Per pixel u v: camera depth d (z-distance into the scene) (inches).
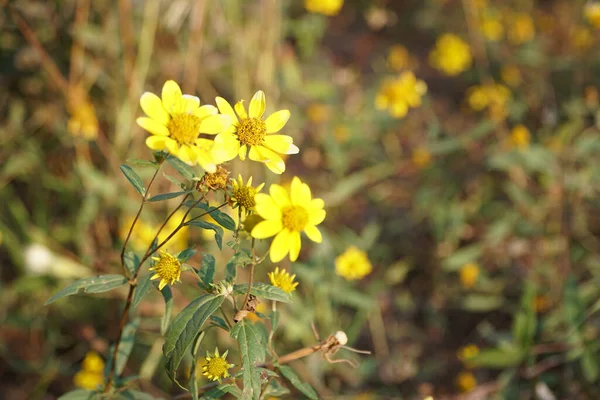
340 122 68.5
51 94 57.5
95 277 37.1
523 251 62.2
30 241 52.7
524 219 61.9
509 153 60.0
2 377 53.6
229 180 36.6
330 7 69.1
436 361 56.7
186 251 36.6
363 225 66.7
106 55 58.1
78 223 52.3
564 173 60.6
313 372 48.3
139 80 55.7
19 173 57.3
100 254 53.4
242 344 35.5
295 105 69.1
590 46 79.5
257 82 61.1
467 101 78.7
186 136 35.1
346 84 77.7
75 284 36.7
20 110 56.7
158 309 49.2
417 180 68.7
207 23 62.6
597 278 55.4
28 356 52.7
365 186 68.0
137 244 48.4
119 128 54.4
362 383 52.7
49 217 57.7
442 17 89.8
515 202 63.2
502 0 93.7
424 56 89.7
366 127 69.9
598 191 61.7
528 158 59.1
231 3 61.0
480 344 58.3
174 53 62.2
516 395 47.8
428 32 90.7
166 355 35.2
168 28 60.9
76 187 55.8
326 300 49.8
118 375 39.4
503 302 59.4
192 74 57.7
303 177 66.7
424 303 61.4
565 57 80.5
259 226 35.2
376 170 66.7
